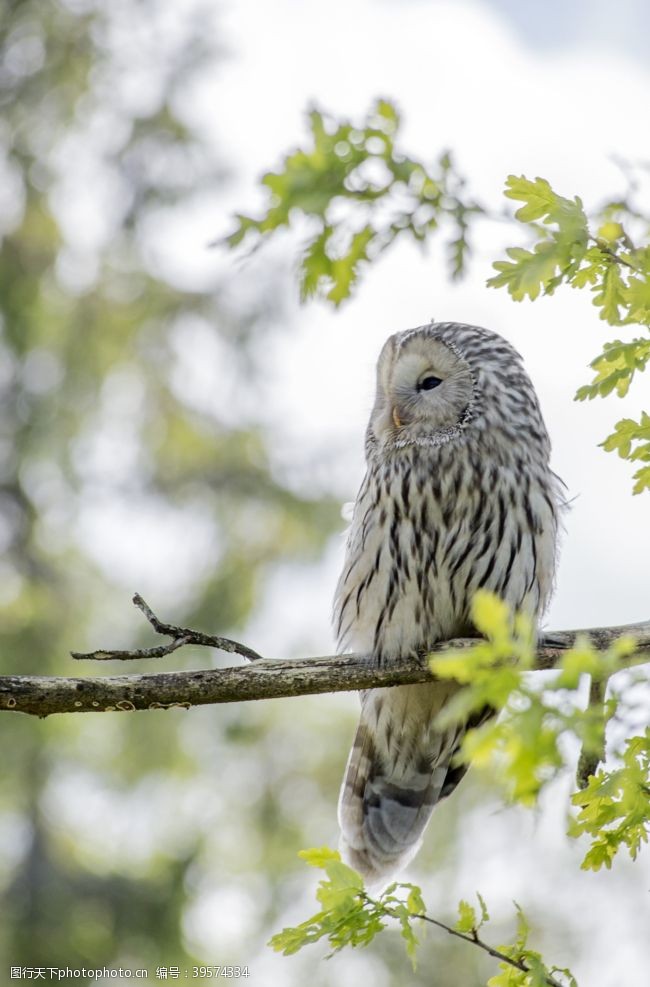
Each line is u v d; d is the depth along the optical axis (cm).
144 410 1898
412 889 530
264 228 569
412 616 791
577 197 489
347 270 573
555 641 658
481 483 780
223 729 1802
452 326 828
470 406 792
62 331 1895
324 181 562
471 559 781
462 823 1466
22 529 1873
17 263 1884
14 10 1884
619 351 496
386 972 1452
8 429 1880
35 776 1834
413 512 786
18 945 1800
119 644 1817
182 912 1814
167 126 1898
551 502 796
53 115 1897
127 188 1903
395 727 821
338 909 518
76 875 1844
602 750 481
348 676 646
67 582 1862
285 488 1866
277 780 1802
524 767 389
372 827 842
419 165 559
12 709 604
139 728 1806
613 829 508
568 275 492
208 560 1853
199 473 1881
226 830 1823
